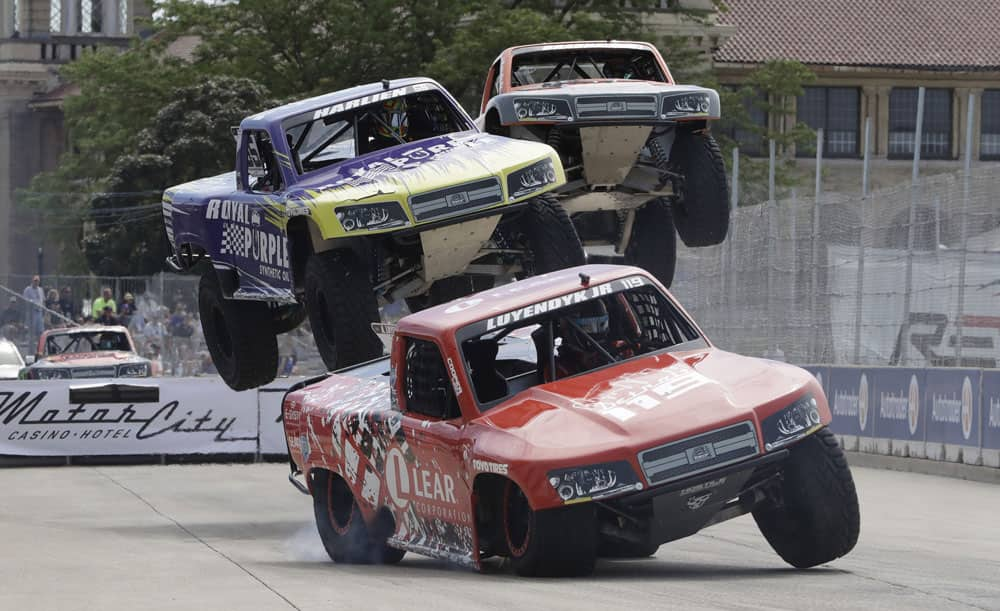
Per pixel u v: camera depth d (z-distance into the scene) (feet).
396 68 652.07
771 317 280.31
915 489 199.41
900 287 238.68
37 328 511.81
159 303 468.34
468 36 615.57
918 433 228.22
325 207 145.18
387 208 145.28
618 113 163.02
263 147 161.89
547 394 104.53
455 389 105.81
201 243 173.68
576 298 110.42
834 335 259.80
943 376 220.23
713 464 96.99
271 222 153.69
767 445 98.53
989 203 216.74
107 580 113.19
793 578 101.91
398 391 114.42
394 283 157.07
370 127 162.40
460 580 102.32
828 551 104.99
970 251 220.23
